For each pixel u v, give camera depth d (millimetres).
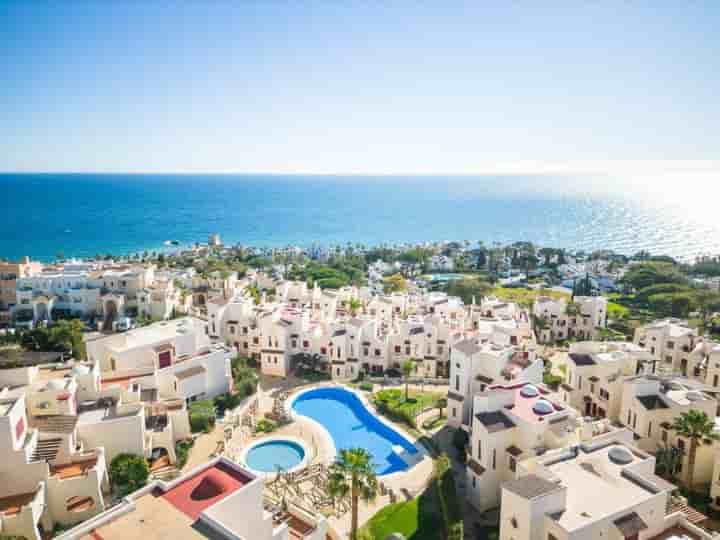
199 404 73625
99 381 67812
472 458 59344
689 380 76188
